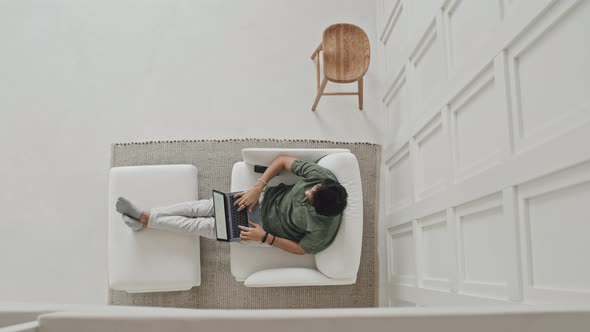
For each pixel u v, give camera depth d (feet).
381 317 2.89
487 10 5.97
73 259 11.06
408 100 9.38
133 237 9.27
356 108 11.58
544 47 4.81
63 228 11.15
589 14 4.07
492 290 5.86
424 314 2.93
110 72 11.63
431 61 8.17
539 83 4.91
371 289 10.25
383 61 11.45
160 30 11.76
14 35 11.76
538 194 4.86
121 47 11.71
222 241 9.14
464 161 6.87
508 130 5.40
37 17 11.82
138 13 11.83
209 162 10.61
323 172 8.68
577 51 4.25
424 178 8.68
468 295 6.50
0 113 11.50
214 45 11.71
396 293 10.30
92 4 11.82
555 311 3.06
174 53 11.68
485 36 6.03
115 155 10.64
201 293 10.01
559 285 4.57
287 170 9.47
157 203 9.48
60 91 11.57
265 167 9.29
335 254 8.50
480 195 6.07
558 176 4.50
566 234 4.46
